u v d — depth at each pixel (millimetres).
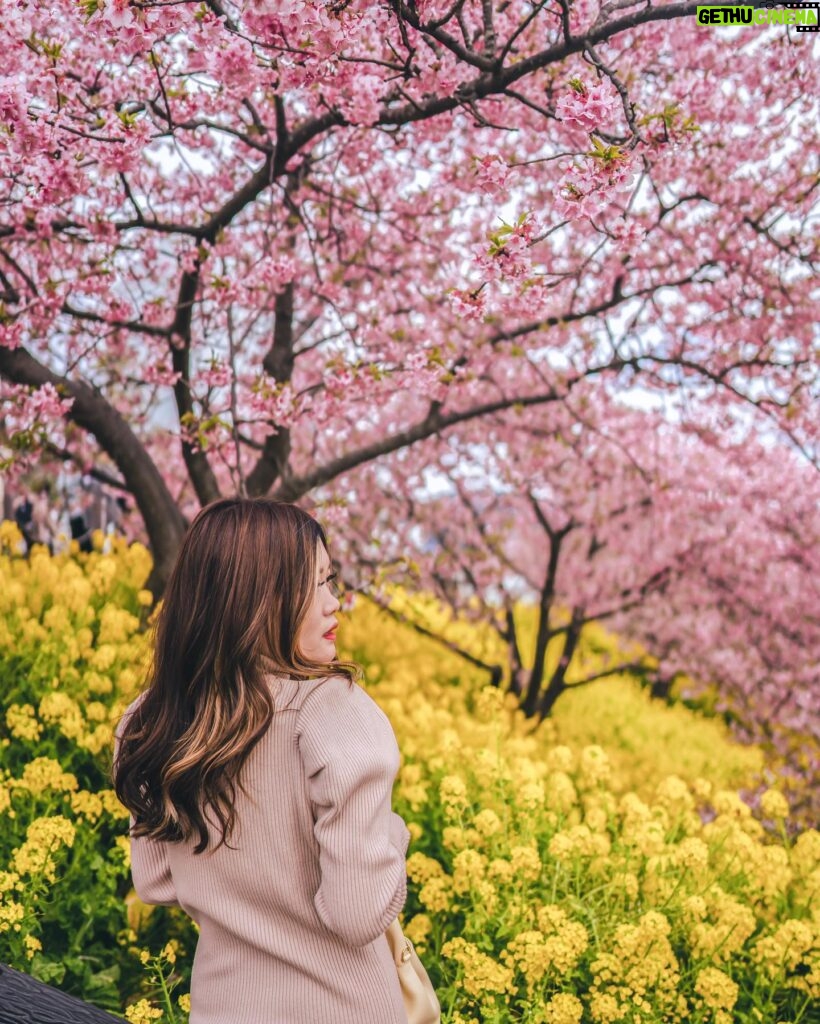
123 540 7156
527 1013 2721
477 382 5648
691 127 2986
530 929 3068
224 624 1550
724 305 5387
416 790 3881
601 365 6094
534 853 3197
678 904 3279
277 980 1481
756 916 3707
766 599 7754
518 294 3422
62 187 3309
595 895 3459
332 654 1710
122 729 1713
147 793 1564
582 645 10734
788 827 5992
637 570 8344
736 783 6988
